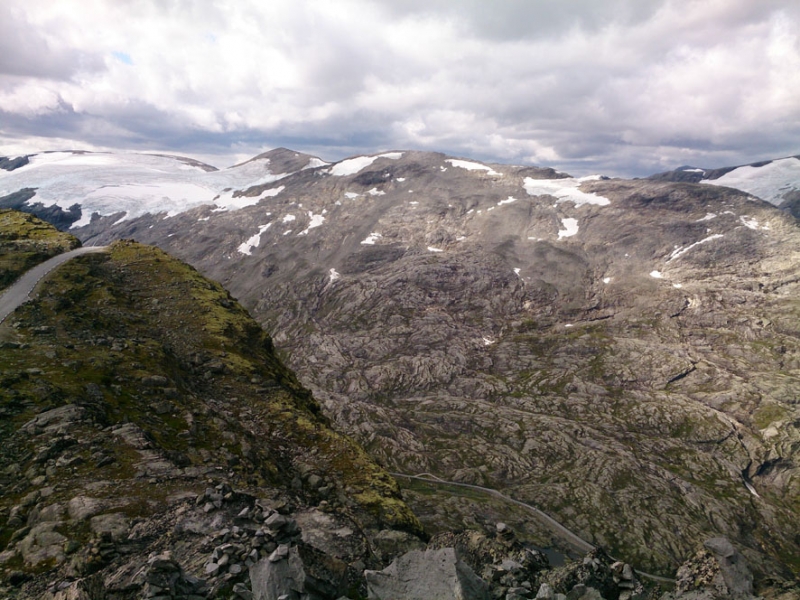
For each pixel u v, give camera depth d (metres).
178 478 33.25
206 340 71.56
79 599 17.67
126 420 41.34
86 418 39.12
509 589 22.50
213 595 17.61
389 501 50.25
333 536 26.45
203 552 20.61
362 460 56.12
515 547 27.70
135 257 92.94
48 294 67.88
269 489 36.09
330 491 49.28
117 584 18.59
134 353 56.09
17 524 26.98
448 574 18.91
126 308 74.00
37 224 102.75
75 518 26.47
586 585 23.30
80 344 54.75
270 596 16.70
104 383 47.47
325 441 58.22
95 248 96.38
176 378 56.03
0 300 65.25
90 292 74.50
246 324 82.00
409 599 18.44
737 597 22.73
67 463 32.78
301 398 74.56
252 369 68.69
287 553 18.48
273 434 57.16
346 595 19.67
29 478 31.23
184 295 82.69
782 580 23.62
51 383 43.47
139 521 25.12
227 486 26.00
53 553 23.62
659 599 24.20
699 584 24.11
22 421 37.25
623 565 25.50
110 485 30.83
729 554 24.53
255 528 22.53
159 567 17.59
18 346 51.16
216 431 47.53
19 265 78.81
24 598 20.03
